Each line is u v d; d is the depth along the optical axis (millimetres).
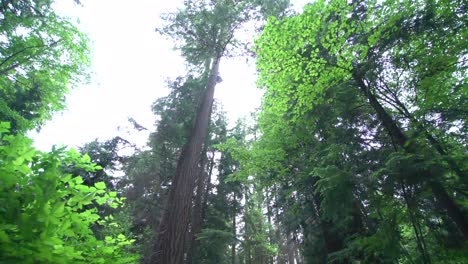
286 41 5387
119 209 13492
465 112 4746
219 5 12203
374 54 5449
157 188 16141
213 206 17828
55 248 1522
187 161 8773
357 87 5914
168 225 7309
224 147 8758
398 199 4840
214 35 12719
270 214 11930
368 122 6148
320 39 5395
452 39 4641
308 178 7824
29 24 7324
